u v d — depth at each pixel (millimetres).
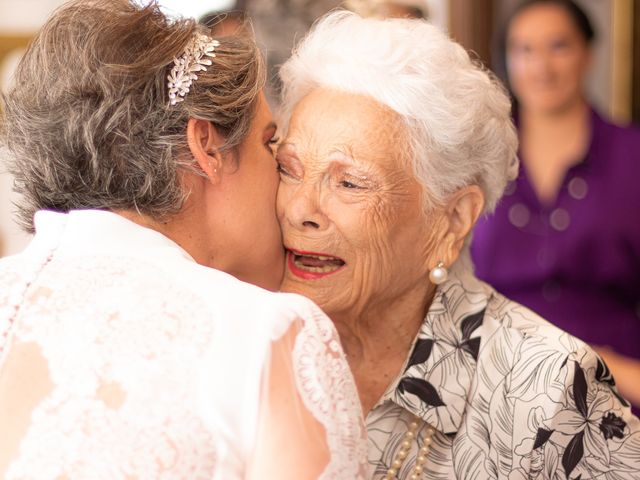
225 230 1409
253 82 1375
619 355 2963
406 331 1689
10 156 1342
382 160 1548
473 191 1651
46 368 1139
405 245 1618
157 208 1292
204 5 3934
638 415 2643
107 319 1155
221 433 1104
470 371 1626
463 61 1623
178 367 1122
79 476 1077
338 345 1215
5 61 3879
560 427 1570
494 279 3064
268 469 1116
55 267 1225
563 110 3070
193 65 1312
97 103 1265
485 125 1619
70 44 1281
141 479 1071
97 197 1280
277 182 1517
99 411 1101
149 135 1274
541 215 3029
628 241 2969
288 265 1637
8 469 1102
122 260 1221
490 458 1602
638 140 3029
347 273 1603
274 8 2926
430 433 1622
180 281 1195
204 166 1330
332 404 1168
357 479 1172
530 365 1597
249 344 1151
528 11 3141
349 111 1557
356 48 1565
